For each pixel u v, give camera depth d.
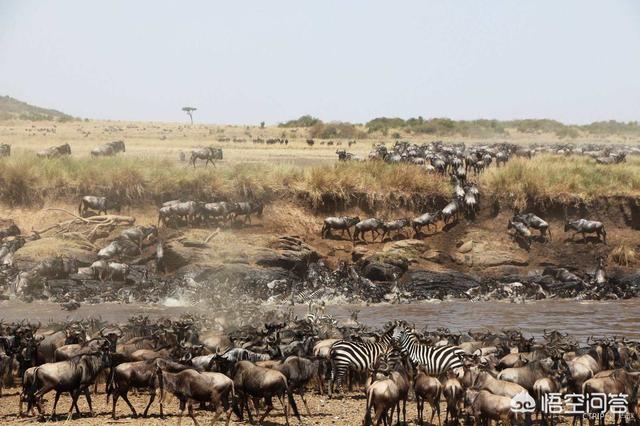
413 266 94.44
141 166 105.50
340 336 49.78
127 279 85.38
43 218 98.94
